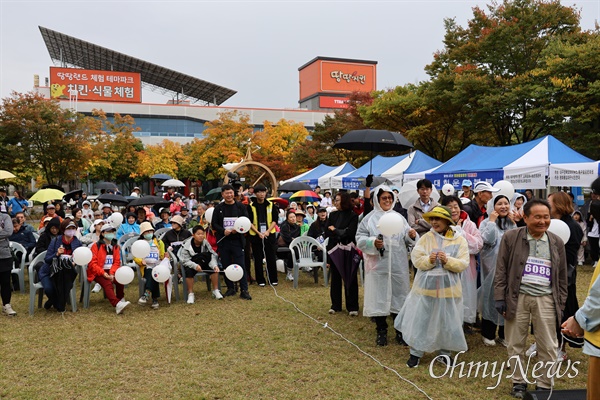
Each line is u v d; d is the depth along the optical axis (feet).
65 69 172.24
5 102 80.94
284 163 105.19
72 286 22.02
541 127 57.98
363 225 17.12
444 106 64.95
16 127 79.36
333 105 214.69
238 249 24.82
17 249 26.45
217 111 176.14
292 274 30.78
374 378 13.83
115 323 19.99
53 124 81.97
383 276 16.47
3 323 20.02
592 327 7.85
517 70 60.70
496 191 17.20
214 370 14.49
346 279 20.66
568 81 49.55
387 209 16.93
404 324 14.82
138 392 12.97
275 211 28.58
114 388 13.25
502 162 37.22
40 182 97.35
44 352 16.24
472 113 62.39
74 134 89.86
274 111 182.50
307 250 28.89
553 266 12.35
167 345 16.93
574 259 14.32
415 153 52.08
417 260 14.35
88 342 17.34
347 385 13.32
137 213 34.63
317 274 29.35
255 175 101.65
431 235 14.66
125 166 125.80
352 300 21.02
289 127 114.93
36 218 82.58
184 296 24.23
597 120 52.60
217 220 25.17
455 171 40.55
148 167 125.59
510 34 58.13
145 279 23.22
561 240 12.57
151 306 22.82
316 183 68.18
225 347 16.66
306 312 21.65
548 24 58.18
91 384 13.53
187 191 146.82
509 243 12.86
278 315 21.03
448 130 73.00
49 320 20.53
